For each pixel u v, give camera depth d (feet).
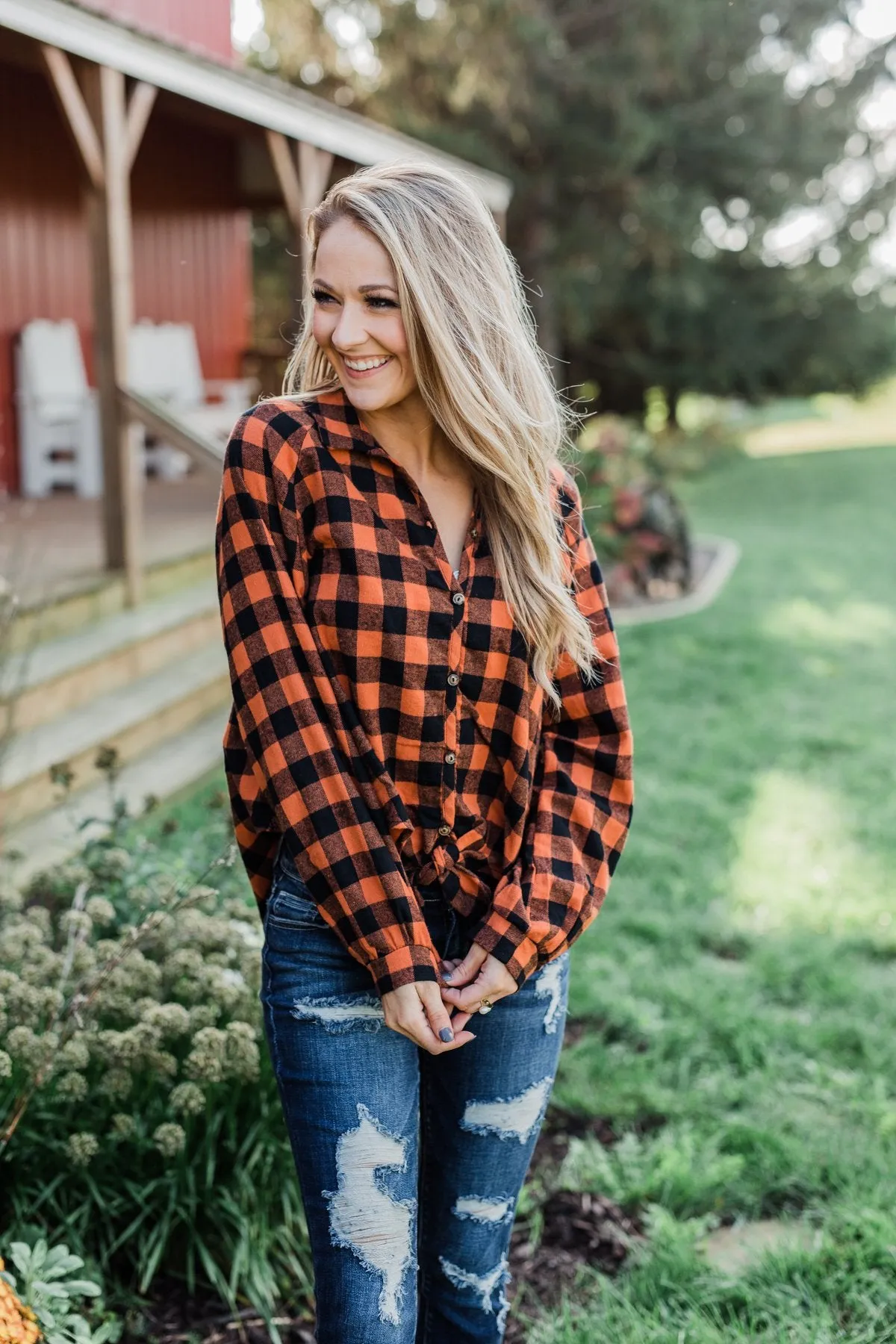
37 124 27.61
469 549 5.22
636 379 69.00
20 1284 6.30
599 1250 8.21
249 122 22.71
